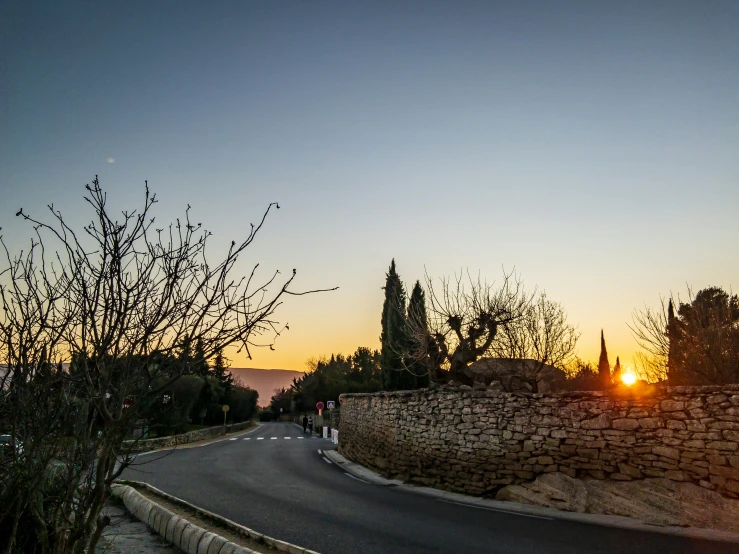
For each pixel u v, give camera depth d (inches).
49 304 172.2
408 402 711.1
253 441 1545.3
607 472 454.9
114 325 155.3
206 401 2119.8
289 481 660.7
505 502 516.7
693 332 644.7
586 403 481.1
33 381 168.7
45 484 191.8
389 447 753.6
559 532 375.6
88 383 164.6
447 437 617.9
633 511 426.6
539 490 499.2
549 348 818.2
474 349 797.2
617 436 451.2
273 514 440.8
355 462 920.3
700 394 402.6
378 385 2608.3
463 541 348.8
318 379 3137.3
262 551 288.5
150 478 664.4
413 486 647.8
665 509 407.5
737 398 378.6
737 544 329.7
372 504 500.7
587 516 438.0
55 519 171.2
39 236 180.4
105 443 159.0
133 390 164.7
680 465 406.6
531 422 521.3
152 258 173.0
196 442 1499.8
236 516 429.1
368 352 3400.6
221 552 272.4
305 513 447.5
